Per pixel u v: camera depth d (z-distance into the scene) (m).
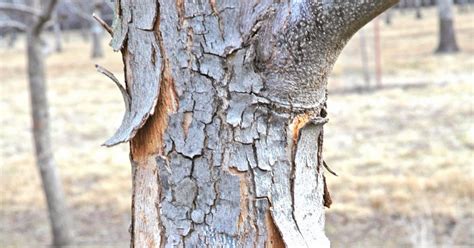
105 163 11.48
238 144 1.36
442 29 23.52
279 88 1.34
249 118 1.35
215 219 1.38
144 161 1.44
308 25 1.27
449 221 7.31
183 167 1.38
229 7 1.33
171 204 1.40
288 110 1.36
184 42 1.36
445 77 17.88
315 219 1.43
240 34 1.33
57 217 7.39
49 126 7.11
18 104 20.05
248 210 1.37
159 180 1.41
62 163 11.55
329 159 10.42
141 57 1.42
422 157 10.11
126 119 1.45
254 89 1.34
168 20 1.37
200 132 1.37
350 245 6.93
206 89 1.36
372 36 26.94
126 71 1.46
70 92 21.94
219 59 1.34
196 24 1.35
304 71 1.33
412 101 14.82
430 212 7.47
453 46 23.42
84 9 6.59
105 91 21.75
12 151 13.14
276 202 1.37
